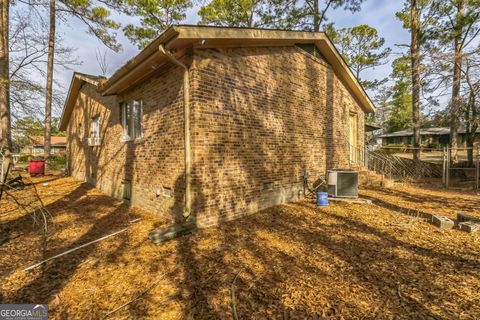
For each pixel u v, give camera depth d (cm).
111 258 353
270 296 260
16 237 433
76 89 1136
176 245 396
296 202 681
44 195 782
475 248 368
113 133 777
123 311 240
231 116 522
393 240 407
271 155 623
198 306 246
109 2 1253
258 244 398
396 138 3084
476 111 1185
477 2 1092
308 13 1656
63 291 275
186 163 462
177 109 494
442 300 247
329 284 281
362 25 2077
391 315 227
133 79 585
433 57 1168
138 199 633
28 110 1054
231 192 522
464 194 812
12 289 279
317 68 802
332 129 879
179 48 460
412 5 1298
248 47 564
